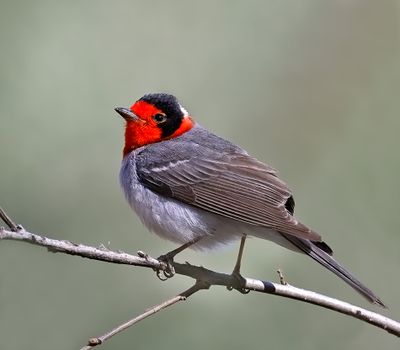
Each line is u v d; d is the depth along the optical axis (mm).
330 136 14742
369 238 13766
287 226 9508
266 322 12117
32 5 13797
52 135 13328
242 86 14977
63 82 13586
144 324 12016
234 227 10195
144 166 10609
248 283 9391
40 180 13094
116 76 14031
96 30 14078
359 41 15242
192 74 14742
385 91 14906
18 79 13414
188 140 10938
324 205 14102
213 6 15148
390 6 15352
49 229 12914
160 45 14695
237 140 14672
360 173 14195
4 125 13141
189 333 11922
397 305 13195
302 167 14516
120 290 12398
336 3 15398
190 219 10273
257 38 15195
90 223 13148
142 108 10977
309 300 9180
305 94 15023
